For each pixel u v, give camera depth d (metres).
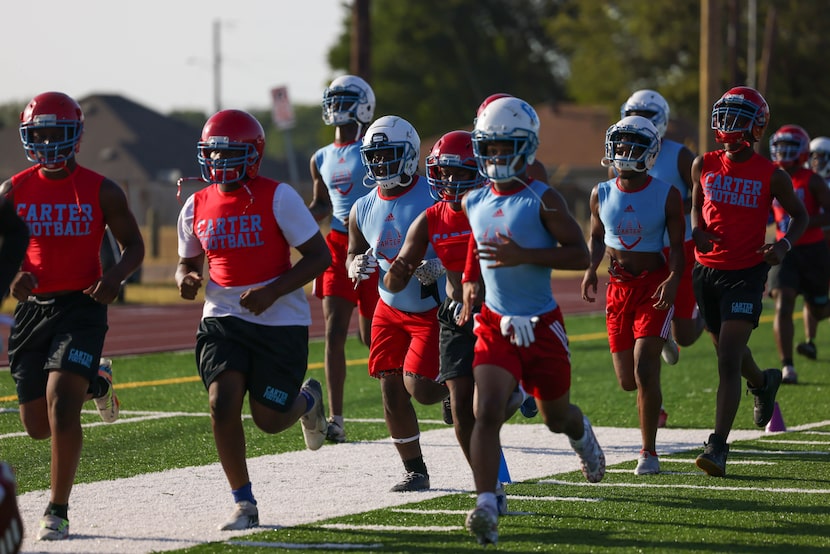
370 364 21.22
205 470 22.72
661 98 27.73
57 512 17.45
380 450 25.12
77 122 17.94
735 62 123.69
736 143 23.78
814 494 20.30
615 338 23.31
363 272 20.55
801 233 23.67
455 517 18.78
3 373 37.72
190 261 18.86
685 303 26.45
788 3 143.38
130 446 25.27
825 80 144.50
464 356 18.50
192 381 36.06
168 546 16.86
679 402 31.78
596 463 19.19
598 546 16.80
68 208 17.94
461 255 18.58
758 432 27.12
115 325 54.44
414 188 21.22
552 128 178.12
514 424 28.36
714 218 23.94
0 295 15.20
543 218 17.16
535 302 17.33
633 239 22.70
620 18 155.88
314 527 18.08
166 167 198.00
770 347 44.62
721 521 18.31
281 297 18.31
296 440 26.19
